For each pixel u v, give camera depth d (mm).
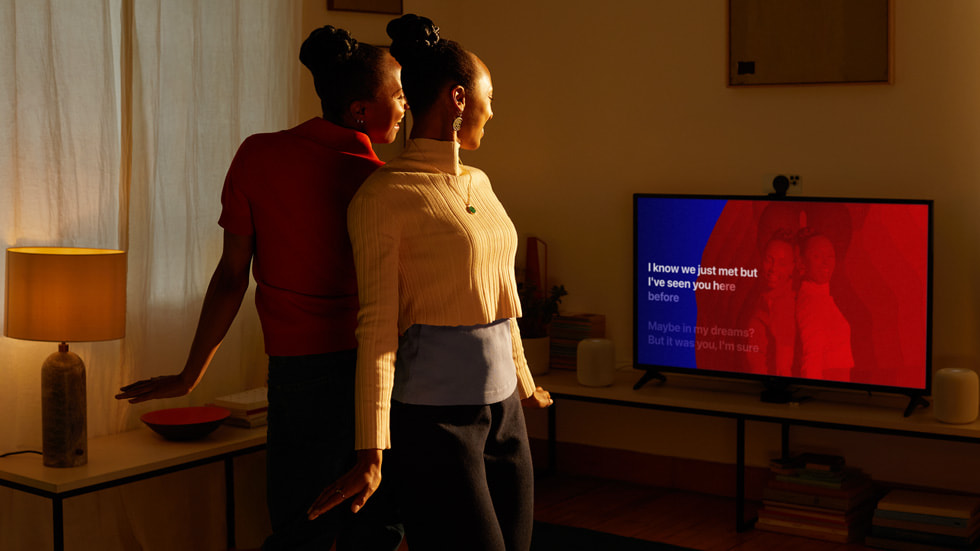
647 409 4148
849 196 3887
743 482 3721
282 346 1929
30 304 2840
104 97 3176
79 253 3096
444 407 1704
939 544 3438
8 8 2953
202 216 3537
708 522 3859
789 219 3756
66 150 3102
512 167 4617
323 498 1624
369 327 1649
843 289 3686
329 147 1940
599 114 4383
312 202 1896
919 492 3691
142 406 3398
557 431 4590
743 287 3854
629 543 3598
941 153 3715
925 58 3719
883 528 3539
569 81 4445
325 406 1942
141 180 3361
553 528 3768
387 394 1646
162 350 3447
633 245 4078
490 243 1742
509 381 1803
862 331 3666
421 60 1737
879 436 3871
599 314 4430
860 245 3646
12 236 3004
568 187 4480
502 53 4602
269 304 1937
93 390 3244
